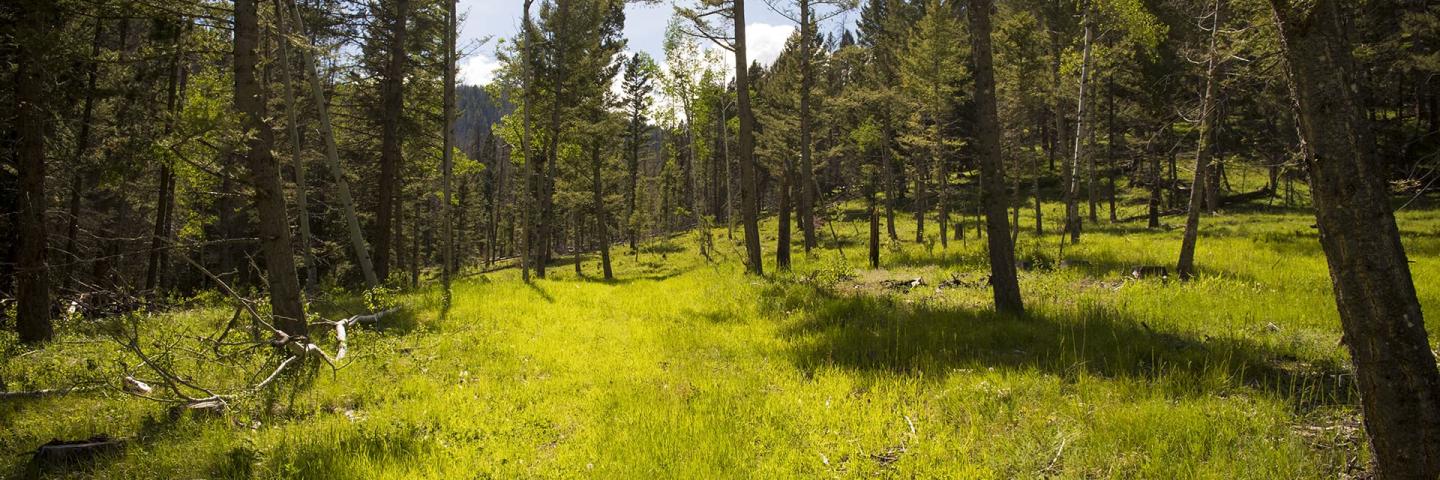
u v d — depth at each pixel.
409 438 5.47
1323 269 11.71
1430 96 27.70
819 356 7.61
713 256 32.41
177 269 24.56
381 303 11.70
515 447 5.28
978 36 8.81
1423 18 18.06
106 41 13.63
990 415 5.37
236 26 7.95
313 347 7.52
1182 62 20.06
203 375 7.43
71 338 8.61
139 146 7.60
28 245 9.40
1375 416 3.47
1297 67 3.48
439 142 21.30
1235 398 5.39
